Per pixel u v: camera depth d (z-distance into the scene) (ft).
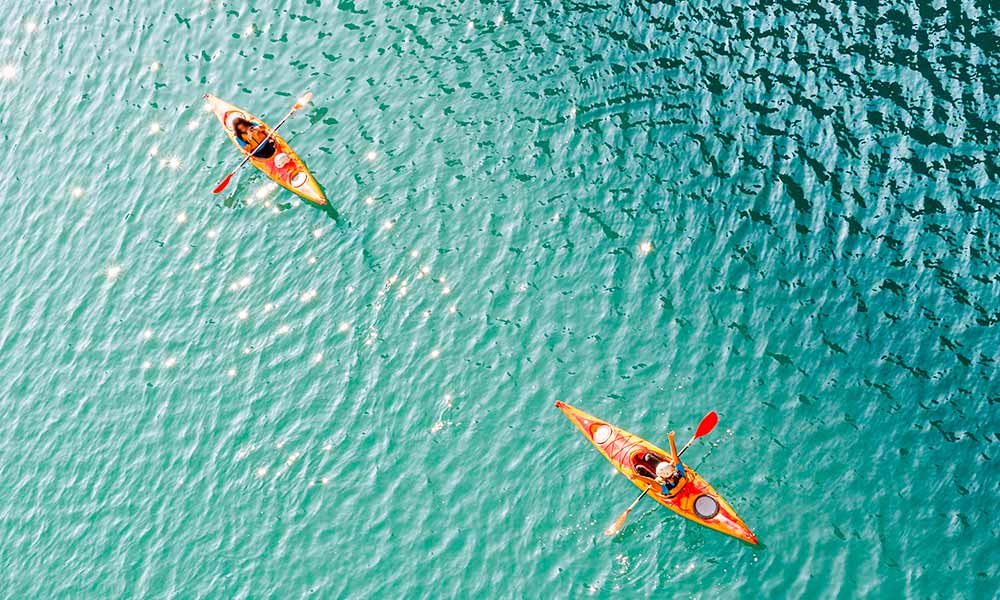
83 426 106.11
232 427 102.22
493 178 113.80
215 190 117.70
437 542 91.45
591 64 120.67
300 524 94.73
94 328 113.19
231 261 114.42
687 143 111.86
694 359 97.81
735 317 99.55
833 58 114.42
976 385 91.40
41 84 137.39
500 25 127.54
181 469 100.68
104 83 135.23
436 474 95.40
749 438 92.27
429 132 119.24
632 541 88.58
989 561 82.64
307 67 129.49
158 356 109.09
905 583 82.69
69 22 143.43
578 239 107.55
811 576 84.17
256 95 128.06
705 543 87.15
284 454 99.30
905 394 92.17
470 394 99.50
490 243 109.09
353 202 115.24
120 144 128.16
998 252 98.12
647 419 95.20
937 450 88.74
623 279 104.01
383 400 100.83
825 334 96.94
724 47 118.32
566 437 95.20
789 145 109.29
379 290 108.17
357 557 91.91
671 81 116.98
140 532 97.45
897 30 114.93
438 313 105.29
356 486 95.96
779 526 86.89
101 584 95.20
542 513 91.61
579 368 99.35
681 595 85.51
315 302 108.88
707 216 106.42
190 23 138.41
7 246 122.83
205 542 95.50
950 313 95.66
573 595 86.94
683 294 101.96
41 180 127.65
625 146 113.19
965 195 102.01
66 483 102.42
